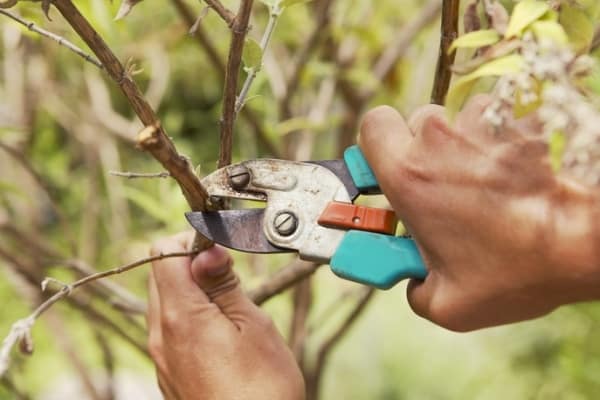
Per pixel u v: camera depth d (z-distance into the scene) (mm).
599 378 2350
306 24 2240
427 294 1021
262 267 2234
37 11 1300
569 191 877
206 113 3715
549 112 745
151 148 974
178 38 2387
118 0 1237
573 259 869
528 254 894
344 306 3219
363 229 1141
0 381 2012
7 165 2316
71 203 2750
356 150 1197
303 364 2059
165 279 1274
